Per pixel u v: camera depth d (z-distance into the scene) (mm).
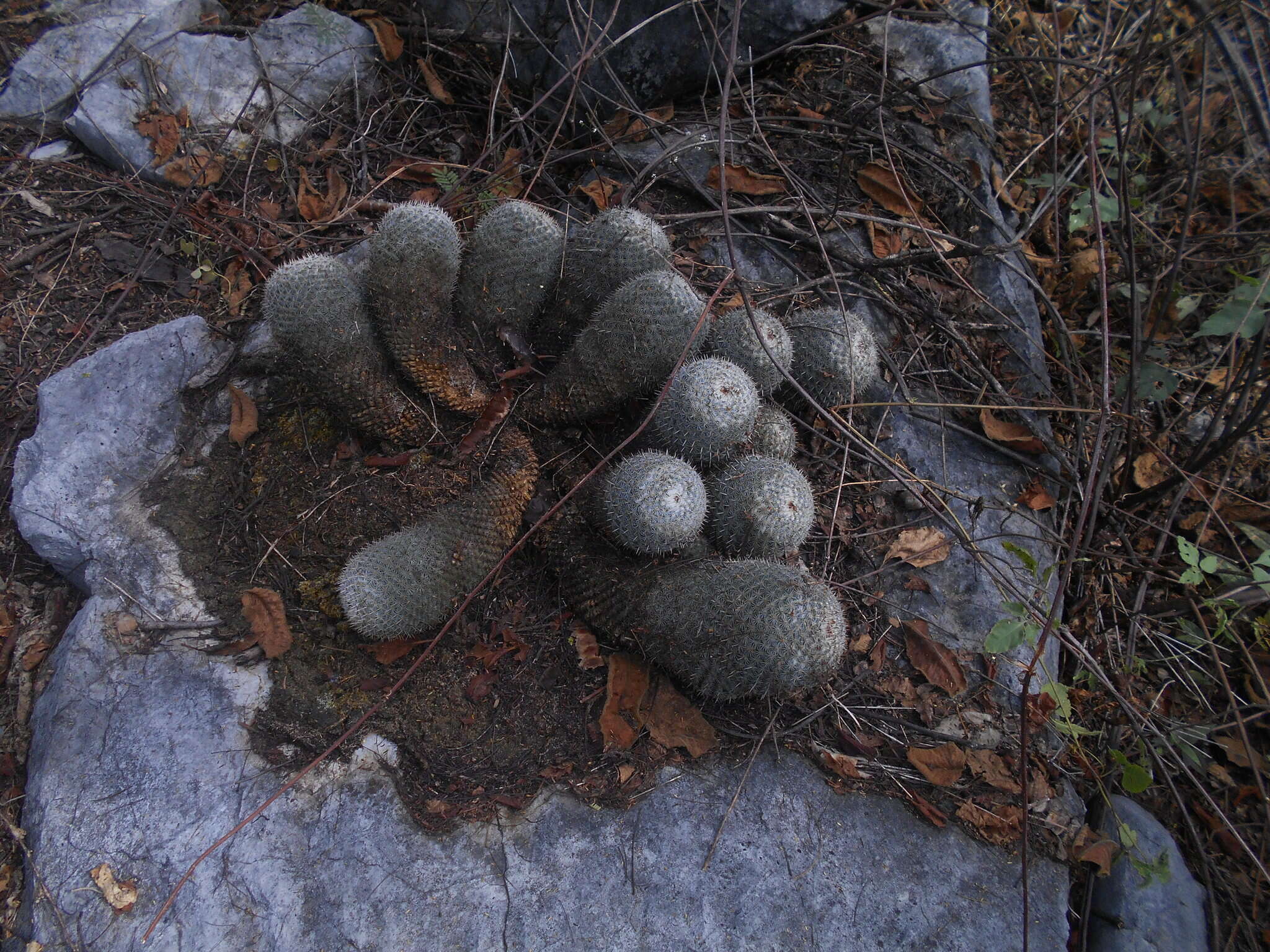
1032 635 777
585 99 999
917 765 714
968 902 670
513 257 778
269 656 704
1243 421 869
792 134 995
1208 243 1011
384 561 675
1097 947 697
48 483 744
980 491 854
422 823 658
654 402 773
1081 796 755
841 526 815
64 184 916
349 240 916
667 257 808
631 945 628
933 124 1015
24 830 654
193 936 615
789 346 788
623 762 691
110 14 967
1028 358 924
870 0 1066
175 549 742
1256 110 927
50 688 702
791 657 647
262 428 793
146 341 808
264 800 656
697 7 950
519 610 740
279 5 1037
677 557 727
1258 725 823
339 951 615
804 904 654
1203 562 769
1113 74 961
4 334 836
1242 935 725
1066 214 1029
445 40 1030
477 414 776
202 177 930
